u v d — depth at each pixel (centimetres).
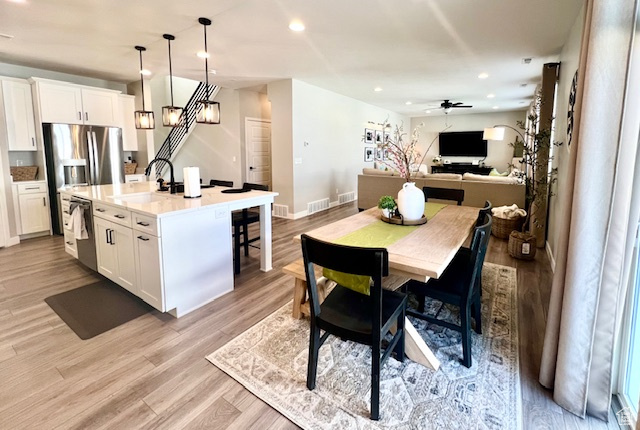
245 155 698
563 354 161
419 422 157
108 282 320
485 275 336
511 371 192
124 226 267
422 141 1181
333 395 174
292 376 189
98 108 531
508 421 157
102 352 211
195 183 306
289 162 609
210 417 160
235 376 188
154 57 438
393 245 200
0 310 265
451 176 587
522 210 476
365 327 158
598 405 159
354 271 144
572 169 156
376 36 357
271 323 246
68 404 168
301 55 428
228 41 373
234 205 296
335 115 725
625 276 150
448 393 175
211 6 284
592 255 150
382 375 189
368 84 620
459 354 209
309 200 662
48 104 475
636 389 160
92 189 357
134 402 169
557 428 154
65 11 294
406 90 679
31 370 193
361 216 280
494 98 776
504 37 359
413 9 290
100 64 475
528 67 487
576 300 155
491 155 1070
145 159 609
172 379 186
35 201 472
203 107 343
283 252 419
